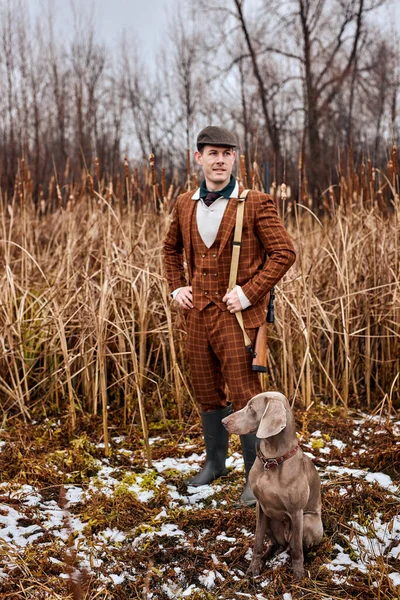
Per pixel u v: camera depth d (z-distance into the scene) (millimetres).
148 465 4039
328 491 3521
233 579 2777
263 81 20750
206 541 3109
